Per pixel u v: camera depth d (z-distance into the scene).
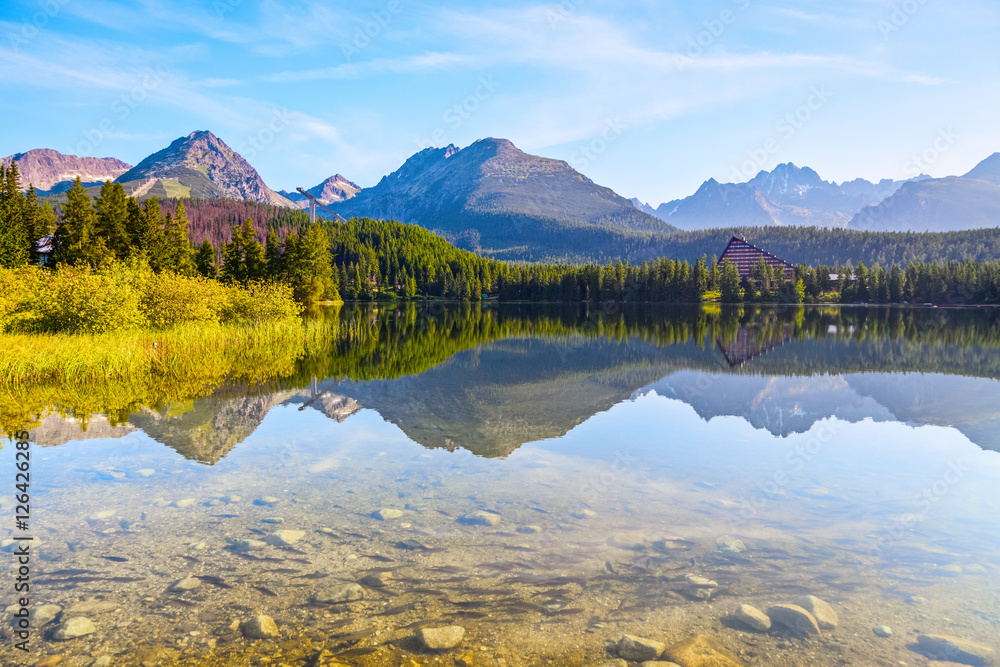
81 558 5.01
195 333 23.55
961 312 84.38
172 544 5.33
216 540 5.44
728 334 39.66
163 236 53.28
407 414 12.14
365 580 4.70
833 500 6.82
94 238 47.84
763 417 11.92
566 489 7.16
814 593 4.57
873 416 12.19
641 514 6.32
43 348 16.50
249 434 10.02
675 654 3.71
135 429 10.23
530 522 6.03
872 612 4.26
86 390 14.28
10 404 12.46
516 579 4.77
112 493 6.76
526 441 9.84
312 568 4.89
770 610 4.28
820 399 14.28
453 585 4.65
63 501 6.46
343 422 11.21
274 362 21.16
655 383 17.17
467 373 19.27
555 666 3.59
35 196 56.97
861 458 8.78
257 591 4.48
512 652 3.74
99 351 17.00
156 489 6.93
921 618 4.17
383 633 3.93
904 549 5.43
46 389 14.38
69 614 4.07
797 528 5.95
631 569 4.97
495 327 49.62
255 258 58.25
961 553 5.34
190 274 53.19
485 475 7.74
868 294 121.19
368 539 5.54
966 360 22.92
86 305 21.86
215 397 13.60
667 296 129.62
